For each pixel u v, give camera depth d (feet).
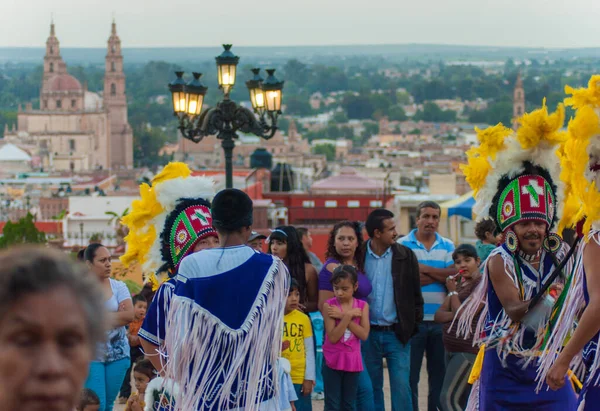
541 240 24.20
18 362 10.18
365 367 36.27
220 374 21.95
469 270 34.30
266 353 22.34
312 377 33.60
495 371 24.61
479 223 38.22
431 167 519.19
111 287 32.48
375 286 36.06
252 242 36.35
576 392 26.32
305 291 35.63
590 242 21.91
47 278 10.27
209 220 26.58
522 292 24.20
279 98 67.67
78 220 194.49
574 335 21.81
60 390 10.26
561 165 23.79
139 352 40.55
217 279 22.15
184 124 67.10
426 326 38.17
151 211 26.50
